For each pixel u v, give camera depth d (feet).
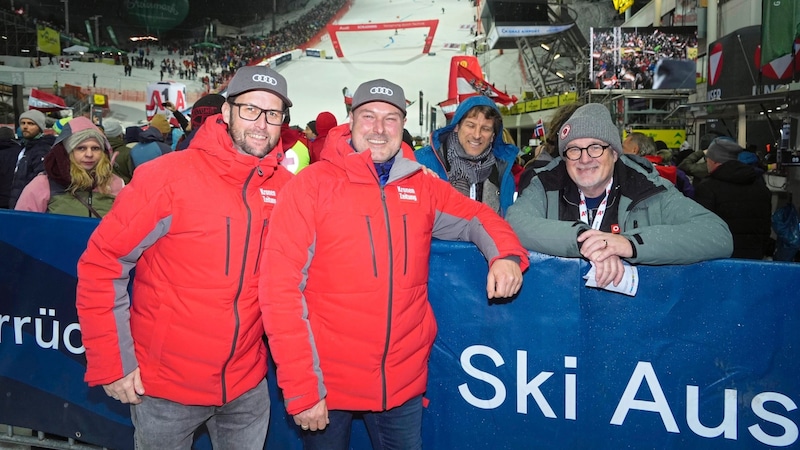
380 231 4.67
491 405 5.85
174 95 44.19
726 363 5.11
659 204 5.52
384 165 4.98
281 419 6.36
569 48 77.20
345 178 4.73
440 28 110.22
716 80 29.78
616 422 5.45
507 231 5.29
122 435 6.90
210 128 4.83
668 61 41.01
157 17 125.08
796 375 4.92
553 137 8.68
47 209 8.01
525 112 66.74
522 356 5.69
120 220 4.60
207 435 6.77
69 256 6.82
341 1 117.70
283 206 4.65
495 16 76.33
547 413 5.66
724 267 5.06
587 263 5.43
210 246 4.69
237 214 4.77
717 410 5.16
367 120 4.80
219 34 127.13
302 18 124.36
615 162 5.81
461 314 5.86
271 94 4.78
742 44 27.55
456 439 6.00
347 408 4.83
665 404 5.31
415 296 4.91
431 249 5.88
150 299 4.84
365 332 4.70
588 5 83.25
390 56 109.40
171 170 4.70
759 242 11.59
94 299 4.70
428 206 5.07
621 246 4.91
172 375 4.86
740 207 11.49
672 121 39.45
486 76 87.10
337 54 110.01
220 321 4.78
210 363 4.85
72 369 6.99
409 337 4.92
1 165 13.89
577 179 5.62
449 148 7.88
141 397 5.02
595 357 5.47
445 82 101.45
